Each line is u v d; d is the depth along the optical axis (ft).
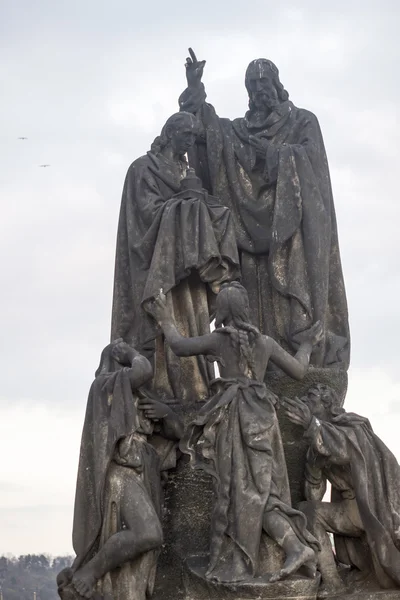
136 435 39.50
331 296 43.98
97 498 38.75
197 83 45.65
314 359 42.60
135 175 43.86
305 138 44.57
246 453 38.52
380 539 38.86
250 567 37.55
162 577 39.50
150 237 42.52
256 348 39.60
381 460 39.68
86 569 38.06
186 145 44.01
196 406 40.88
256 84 45.11
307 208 43.27
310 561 37.50
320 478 40.32
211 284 42.37
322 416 40.57
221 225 42.65
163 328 40.73
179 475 40.32
